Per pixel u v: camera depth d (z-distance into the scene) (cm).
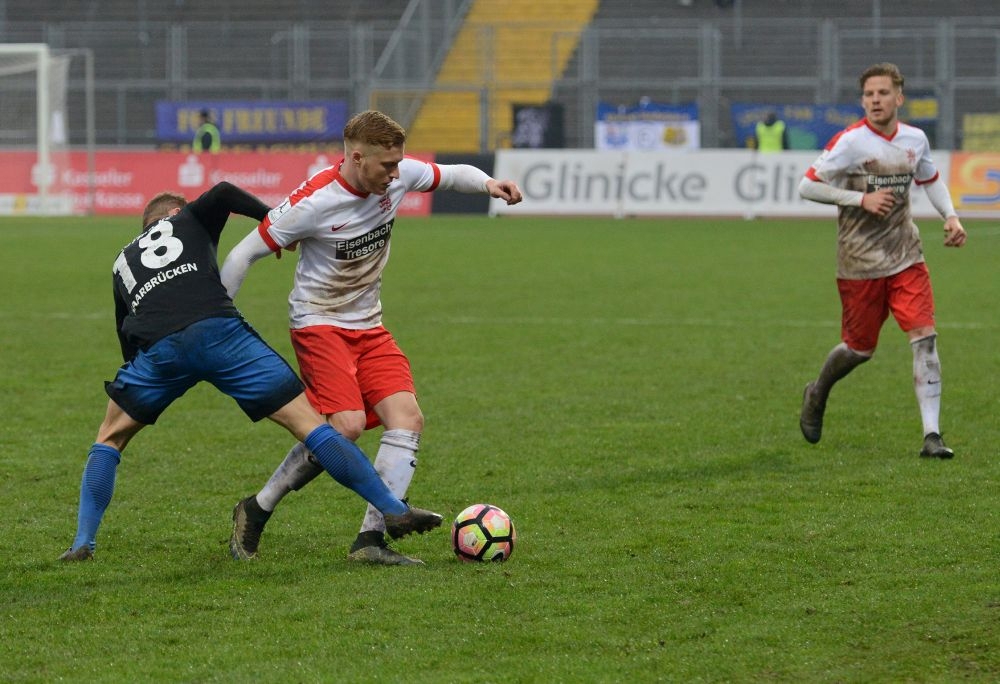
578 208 9688
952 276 5684
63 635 1416
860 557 1666
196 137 10238
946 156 9269
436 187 1769
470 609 1480
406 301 4775
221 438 2516
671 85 10394
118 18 12456
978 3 11512
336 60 11719
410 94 11350
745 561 1653
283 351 3688
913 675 1270
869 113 2338
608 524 1861
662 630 1401
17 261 6369
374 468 1714
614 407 2808
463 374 3244
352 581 1605
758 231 8288
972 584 1541
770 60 11319
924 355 2320
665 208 9519
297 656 1339
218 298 1659
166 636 1406
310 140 10575
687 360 3459
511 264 6197
